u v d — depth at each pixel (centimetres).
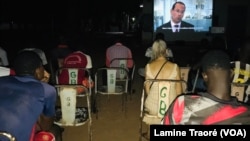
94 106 592
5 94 242
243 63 410
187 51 1775
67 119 407
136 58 1488
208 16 2102
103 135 496
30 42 667
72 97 397
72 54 565
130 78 684
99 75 960
